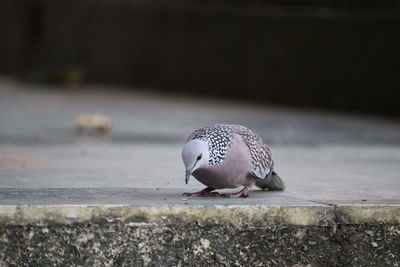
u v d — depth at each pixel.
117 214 6.77
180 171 9.93
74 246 6.73
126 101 23.25
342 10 22.58
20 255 6.66
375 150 13.24
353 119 19.06
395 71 19.50
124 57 27.77
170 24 25.89
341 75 20.83
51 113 19.23
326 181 9.17
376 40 19.91
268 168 7.39
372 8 22.22
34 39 31.25
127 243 6.80
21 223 6.65
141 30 27.02
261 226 6.98
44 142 13.54
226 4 25.81
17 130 15.38
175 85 25.83
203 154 6.82
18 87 27.45
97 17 28.69
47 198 7.11
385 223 7.22
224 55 24.09
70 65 29.08
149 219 6.82
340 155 12.44
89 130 15.71
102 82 28.62
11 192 7.52
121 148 12.89
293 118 19.16
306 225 7.07
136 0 28.42
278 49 22.47
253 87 23.25
